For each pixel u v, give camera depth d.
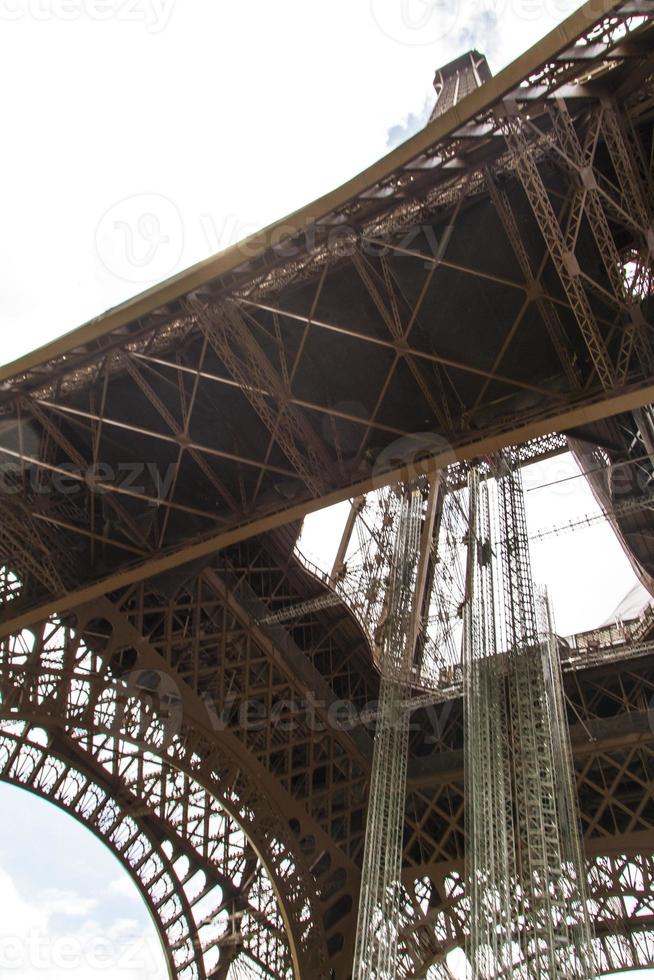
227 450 42.09
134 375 36.16
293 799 52.91
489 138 29.25
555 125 28.08
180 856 59.53
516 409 35.94
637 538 48.38
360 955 29.20
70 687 46.41
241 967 60.34
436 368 36.53
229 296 34.22
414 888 56.25
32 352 35.00
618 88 28.55
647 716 52.81
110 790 55.00
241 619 51.19
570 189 30.33
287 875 52.03
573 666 54.03
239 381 35.28
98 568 41.84
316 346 38.12
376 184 29.50
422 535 51.88
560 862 27.41
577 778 52.75
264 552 54.09
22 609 41.47
